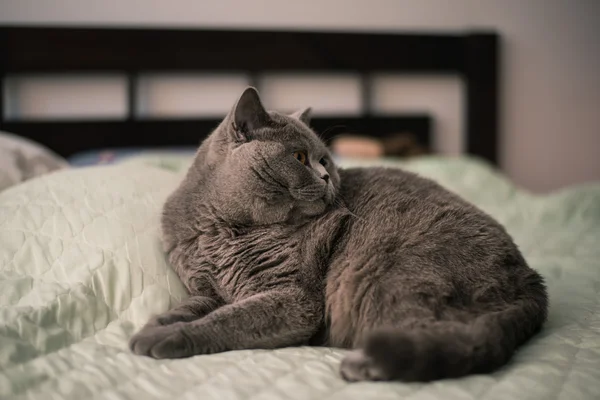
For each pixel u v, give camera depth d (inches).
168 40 105.6
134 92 105.2
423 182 49.1
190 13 109.5
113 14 105.4
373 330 33.1
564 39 126.0
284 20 114.4
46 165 68.7
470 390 29.1
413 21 120.3
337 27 117.0
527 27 124.6
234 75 111.7
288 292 40.4
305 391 29.7
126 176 55.0
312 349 38.6
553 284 52.5
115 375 32.0
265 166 42.8
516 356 34.4
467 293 35.9
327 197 45.2
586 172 130.7
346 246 42.6
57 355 34.6
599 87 127.9
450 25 121.9
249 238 43.3
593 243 68.1
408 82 121.2
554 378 30.3
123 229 46.5
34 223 46.1
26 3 101.2
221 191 43.9
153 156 88.7
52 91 103.2
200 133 108.4
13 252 43.8
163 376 32.0
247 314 38.2
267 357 35.4
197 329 36.7
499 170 125.5
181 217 45.8
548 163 129.2
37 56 99.7
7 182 61.9
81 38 101.6
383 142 112.7
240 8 112.0
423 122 120.3
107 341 38.0
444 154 124.1
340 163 90.1
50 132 101.3
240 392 29.7
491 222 43.3
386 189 46.9
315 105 117.3
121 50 103.5
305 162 46.1
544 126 127.9
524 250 68.0
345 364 31.9
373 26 118.5
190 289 45.1
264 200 43.4
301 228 44.6
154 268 45.1
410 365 29.4
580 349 35.1
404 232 40.7
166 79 108.5
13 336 34.8
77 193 49.8
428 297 35.1
